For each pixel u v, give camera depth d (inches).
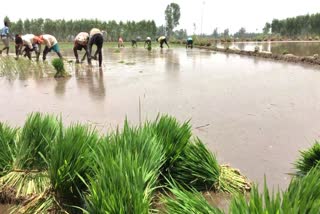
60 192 136.7
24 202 139.6
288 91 386.0
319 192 99.2
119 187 109.7
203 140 215.2
